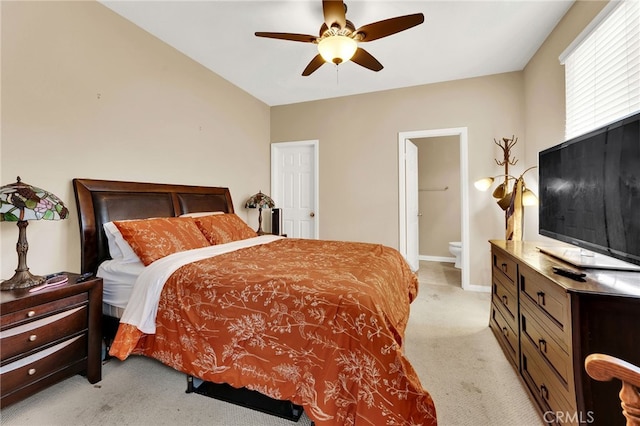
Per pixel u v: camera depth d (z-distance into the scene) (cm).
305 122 442
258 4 224
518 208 281
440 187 543
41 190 167
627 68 164
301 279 149
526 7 227
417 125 382
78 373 175
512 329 191
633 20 159
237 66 329
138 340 169
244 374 143
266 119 453
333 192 428
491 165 349
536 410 150
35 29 189
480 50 292
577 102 217
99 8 225
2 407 139
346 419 118
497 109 346
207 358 152
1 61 174
